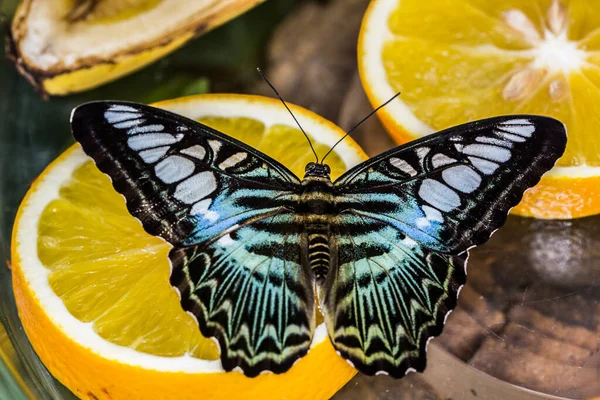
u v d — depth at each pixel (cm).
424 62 45
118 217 43
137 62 46
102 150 39
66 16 45
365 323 40
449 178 40
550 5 45
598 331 43
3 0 47
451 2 45
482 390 43
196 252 40
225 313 40
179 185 40
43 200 43
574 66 44
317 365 41
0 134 46
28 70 45
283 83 47
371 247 41
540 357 43
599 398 43
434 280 40
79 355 41
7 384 42
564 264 44
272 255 40
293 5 48
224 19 46
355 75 47
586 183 43
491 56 45
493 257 44
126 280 42
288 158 44
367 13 46
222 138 40
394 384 43
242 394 40
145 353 41
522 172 40
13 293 43
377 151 46
